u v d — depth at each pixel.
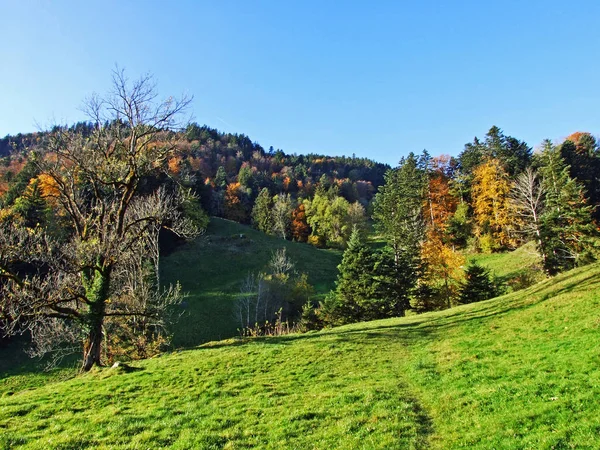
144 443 11.38
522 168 80.38
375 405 14.09
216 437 11.55
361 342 26.36
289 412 13.76
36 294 22.17
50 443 11.41
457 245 81.06
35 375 38.66
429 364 19.89
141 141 26.88
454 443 10.47
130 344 32.97
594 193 73.62
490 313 29.94
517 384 14.16
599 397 11.29
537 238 48.84
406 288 52.34
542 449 8.97
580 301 25.19
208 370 20.56
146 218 27.28
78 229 25.88
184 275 72.56
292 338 29.17
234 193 135.25
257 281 66.06
